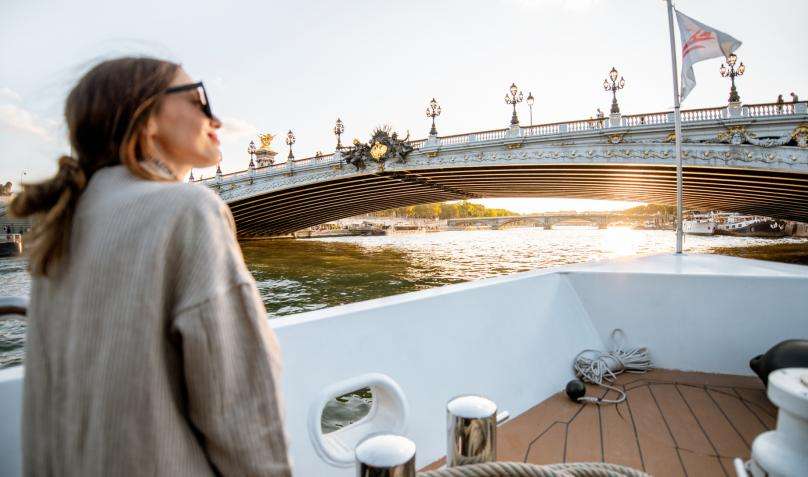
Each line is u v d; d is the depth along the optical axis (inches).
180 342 22.5
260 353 23.5
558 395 97.1
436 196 1651.1
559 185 1261.1
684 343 109.6
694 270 117.0
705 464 70.2
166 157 28.2
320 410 52.6
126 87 24.6
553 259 1300.4
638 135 834.2
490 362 85.7
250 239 2230.6
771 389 31.0
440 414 73.6
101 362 20.6
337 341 62.1
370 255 1444.4
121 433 20.4
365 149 1121.4
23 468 23.8
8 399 39.3
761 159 717.9
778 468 29.2
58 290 22.8
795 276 102.3
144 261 21.4
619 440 77.8
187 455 22.0
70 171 23.4
